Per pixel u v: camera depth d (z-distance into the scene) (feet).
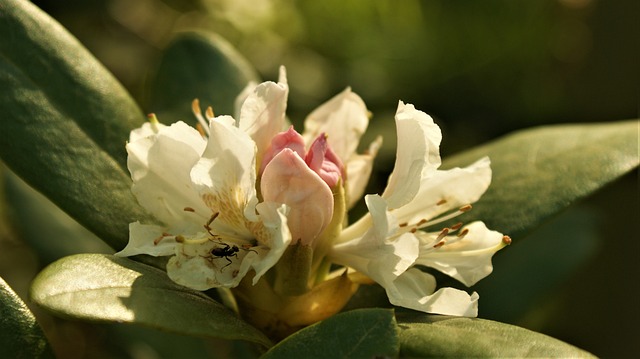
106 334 1.96
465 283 1.49
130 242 1.44
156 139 1.43
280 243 1.39
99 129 1.57
